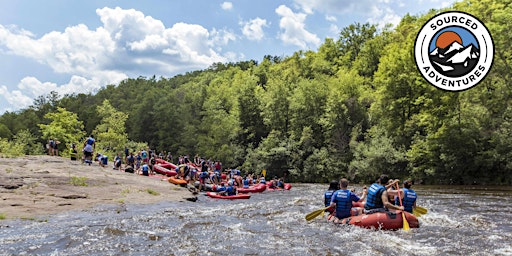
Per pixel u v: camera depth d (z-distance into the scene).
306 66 75.38
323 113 48.19
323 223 9.80
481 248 7.00
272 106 53.66
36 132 75.50
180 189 19.70
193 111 73.50
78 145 39.47
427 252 6.70
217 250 6.88
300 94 50.81
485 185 27.00
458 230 8.72
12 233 8.22
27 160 22.09
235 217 10.99
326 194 10.65
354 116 44.22
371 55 65.25
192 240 7.73
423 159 31.45
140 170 24.97
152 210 12.55
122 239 7.71
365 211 9.52
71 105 94.38
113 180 18.73
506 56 26.34
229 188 19.38
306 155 45.50
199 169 29.98
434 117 30.52
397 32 64.69
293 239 7.85
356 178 37.34
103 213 11.45
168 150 67.38
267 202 15.98
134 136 72.62
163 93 77.31
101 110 61.03
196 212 12.12
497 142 26.06
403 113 35.16
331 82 53.97
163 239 7.79
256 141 57.94
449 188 25.03
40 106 92.44
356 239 7.80
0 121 86.38
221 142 58.62
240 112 59.31
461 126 28.56
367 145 37.78
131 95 109.69
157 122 69.12
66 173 18.47
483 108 27.80
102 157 25.28
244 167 51.34
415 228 8.90
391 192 10.08
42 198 13.02
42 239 7.63
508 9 26.31
